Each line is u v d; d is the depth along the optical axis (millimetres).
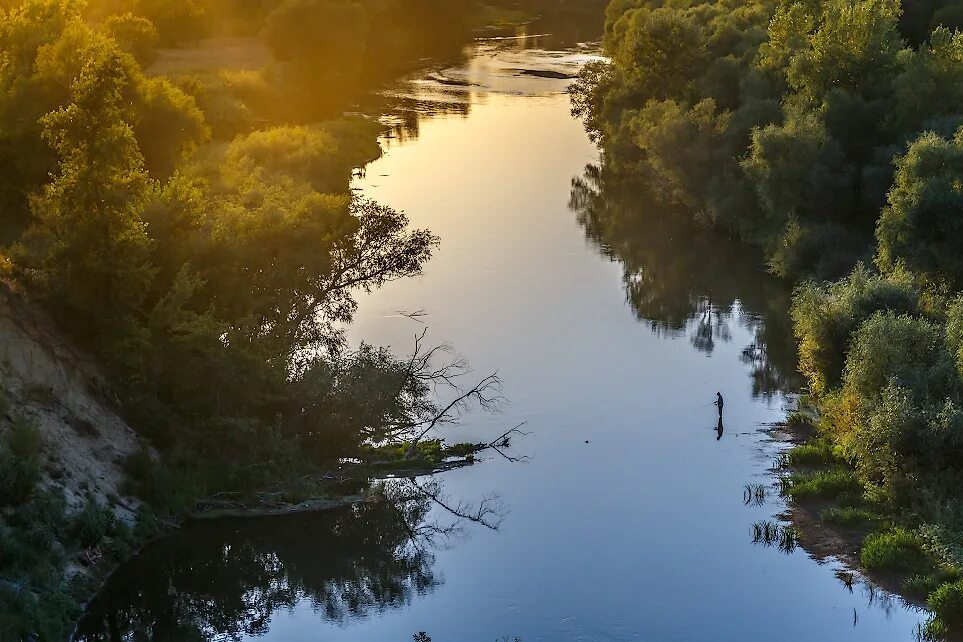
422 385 46438
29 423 34938
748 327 58844
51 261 40688
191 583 35406
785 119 70375
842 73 69000
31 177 47500
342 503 39688
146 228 42625
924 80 65188
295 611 34094
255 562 36375
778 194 66438
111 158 40312
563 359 53719
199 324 40281
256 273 45656
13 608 29141
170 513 37438
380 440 45094
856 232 63969
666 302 62750
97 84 40469
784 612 32781
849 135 66688
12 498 32719
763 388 50562
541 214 80188
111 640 32062
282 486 40406
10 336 37719
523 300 62125
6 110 47344
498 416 47469
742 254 71812
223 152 76688
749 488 40781
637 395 49719
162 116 56281
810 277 57531
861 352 42406
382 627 32844
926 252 52969
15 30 51312
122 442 38594
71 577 32500
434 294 62500
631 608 33375
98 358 40750
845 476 40125
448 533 38031
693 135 76875
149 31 102312
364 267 49344
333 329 54438
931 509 36375
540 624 32688
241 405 42031
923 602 32812
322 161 80000
